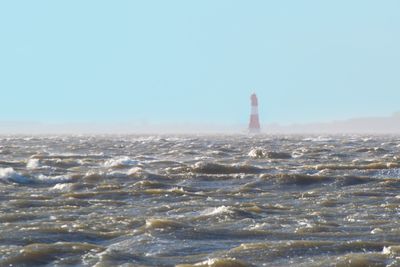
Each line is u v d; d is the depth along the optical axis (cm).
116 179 9881
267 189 9044
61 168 12044
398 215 6488
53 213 6619
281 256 4731
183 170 11075
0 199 7725
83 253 4788
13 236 5397
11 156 16925
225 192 8625
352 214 6569
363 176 9850
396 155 16675
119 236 5438
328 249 4906
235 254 4781
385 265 4416
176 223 5803
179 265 4459
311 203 7494
